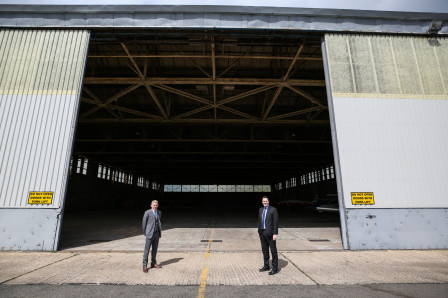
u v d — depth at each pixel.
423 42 10.70
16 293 4.49
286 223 17.59
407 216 8.84
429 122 9.77
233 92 20.89
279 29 10.66
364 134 9.49
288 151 31.66
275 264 5.70
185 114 20.36
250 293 4.55
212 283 5.10
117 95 17.33
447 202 9.06
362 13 10.69
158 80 15.98
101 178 39.12
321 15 10.68
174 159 36.59
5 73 9.56
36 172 8.63
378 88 10.02
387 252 8.16
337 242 9.98
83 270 5.98
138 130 25.69
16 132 8.95
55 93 9.43
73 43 10.17
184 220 20.59
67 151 8.84
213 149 32.34
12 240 8.14
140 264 6.56
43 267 6.23
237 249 8.59
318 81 16.20
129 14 10.57
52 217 8.34
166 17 10.64
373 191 8.99
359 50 10.47
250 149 32.56
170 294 4.50
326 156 35.03
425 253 8.02
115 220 20.27
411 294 4.50
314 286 4.93
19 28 10.16
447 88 10.20
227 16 10.76
